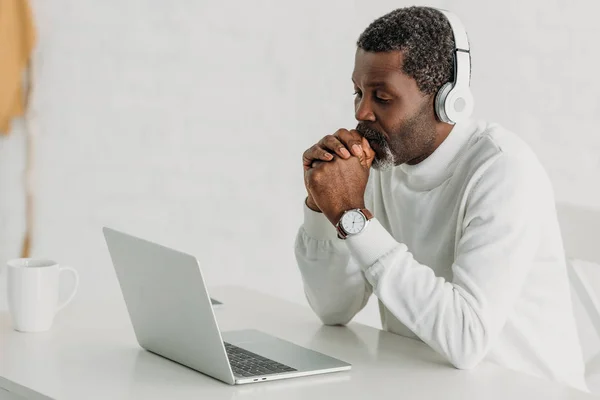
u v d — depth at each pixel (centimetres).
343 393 157
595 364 248
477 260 179
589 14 358
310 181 186
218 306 218
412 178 203
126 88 342
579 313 347
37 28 331
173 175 351
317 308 207
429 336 175
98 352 177
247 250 362
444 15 189
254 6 351
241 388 158
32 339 184
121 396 152
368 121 189
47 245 343
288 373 164
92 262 348
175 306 163
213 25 347
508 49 356
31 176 338
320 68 360
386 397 156
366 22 362
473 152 193
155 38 342
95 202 345
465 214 190
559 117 361
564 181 363
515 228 181
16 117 334
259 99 356
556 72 359
